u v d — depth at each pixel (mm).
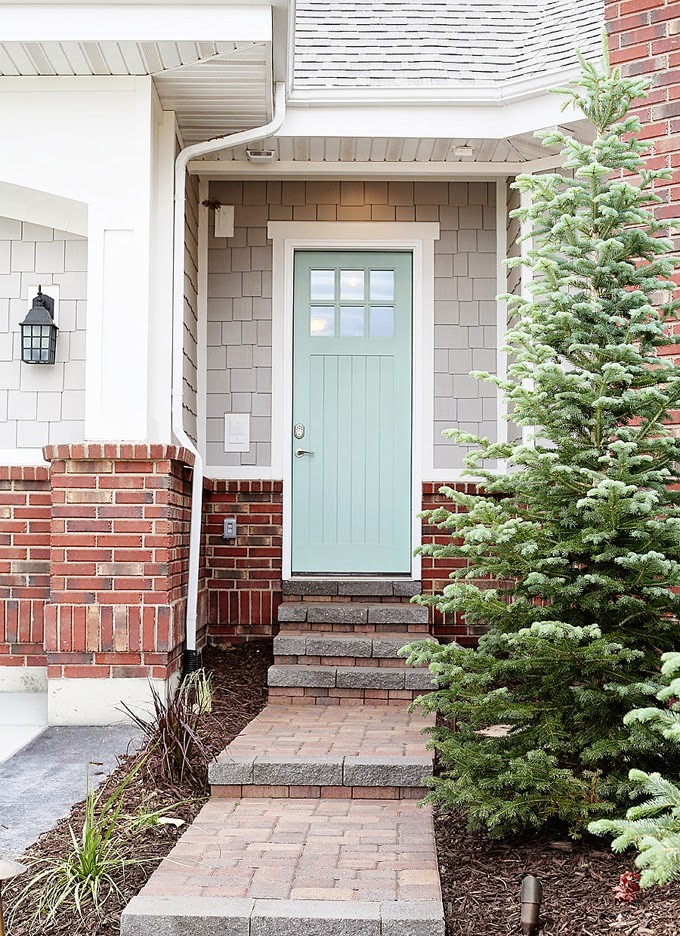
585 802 3721
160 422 6414
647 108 5227
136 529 5816
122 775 4785
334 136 7023
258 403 8062
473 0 7652
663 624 3869
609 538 3836
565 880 3562
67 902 3498
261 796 4664
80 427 6906
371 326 8141
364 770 4664
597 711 3863
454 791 3846
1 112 6125
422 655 4008
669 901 3275
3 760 5086
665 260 4109
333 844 3965
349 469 8062
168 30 5621
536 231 4352
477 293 8102
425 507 7953
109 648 5766
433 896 3398
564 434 4047
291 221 8109
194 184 7820
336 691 6289
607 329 4039
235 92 6352
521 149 7262
